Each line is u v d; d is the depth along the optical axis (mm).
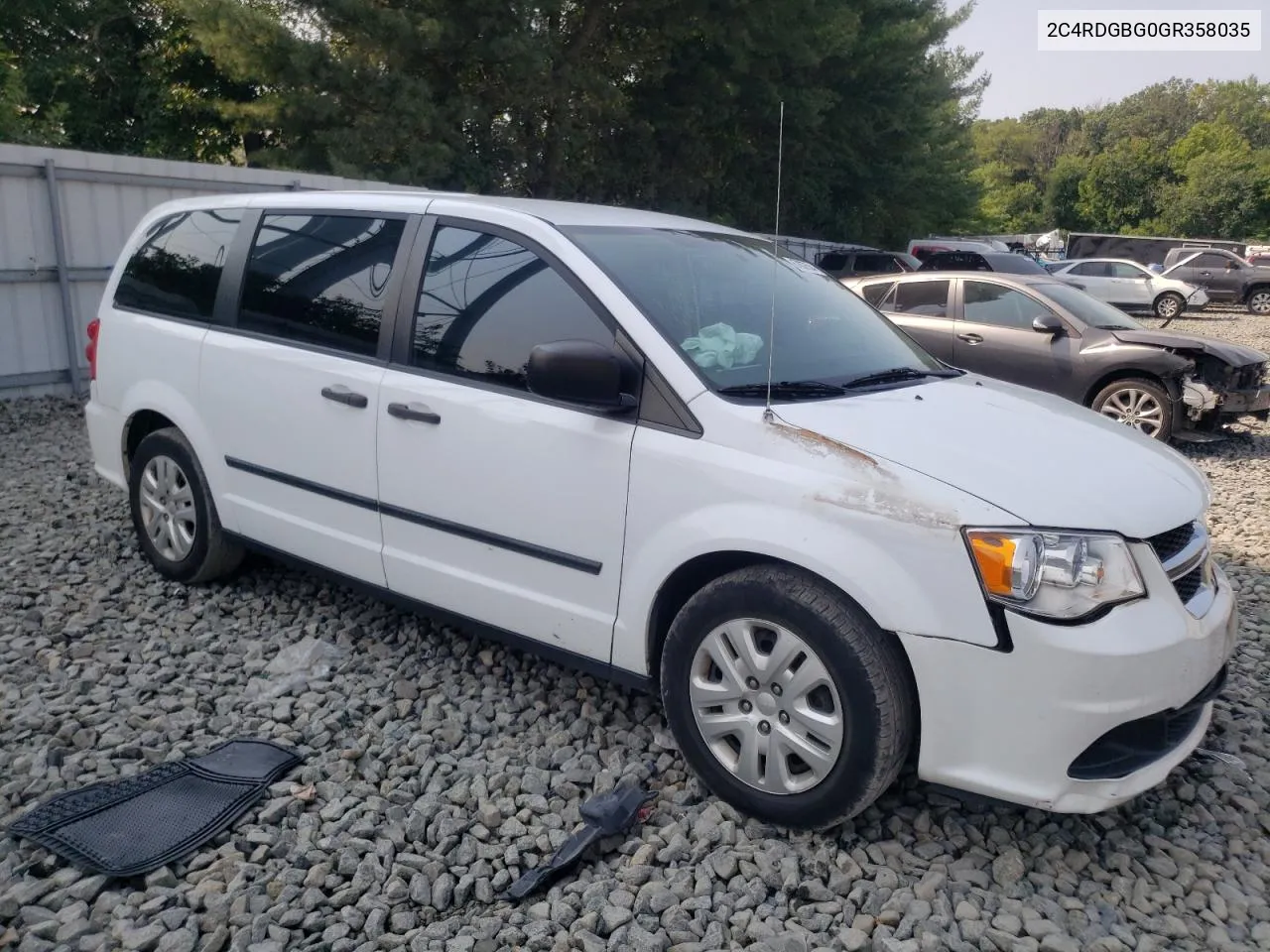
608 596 3277
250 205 4527
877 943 2609
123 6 21391
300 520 4156
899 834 3057
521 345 3496
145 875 2766
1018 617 2656
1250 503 7504
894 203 31188
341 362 3938
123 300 4977
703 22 20547
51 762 3307
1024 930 2688
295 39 16500
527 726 3648
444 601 3752
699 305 3514
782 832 3027
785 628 2900
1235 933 2703
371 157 17453
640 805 3119
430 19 16719
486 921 2639
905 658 2820
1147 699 2713
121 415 4887
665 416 3160
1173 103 98688
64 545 5273
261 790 3158
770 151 25672
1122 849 3064
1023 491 2801
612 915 2656
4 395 8891
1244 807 3299
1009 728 2703
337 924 2633
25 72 20469
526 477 3408
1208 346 9266
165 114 22328
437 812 3115
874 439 2959
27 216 8789
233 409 4324
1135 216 78125
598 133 22391
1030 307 9797
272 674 3967
